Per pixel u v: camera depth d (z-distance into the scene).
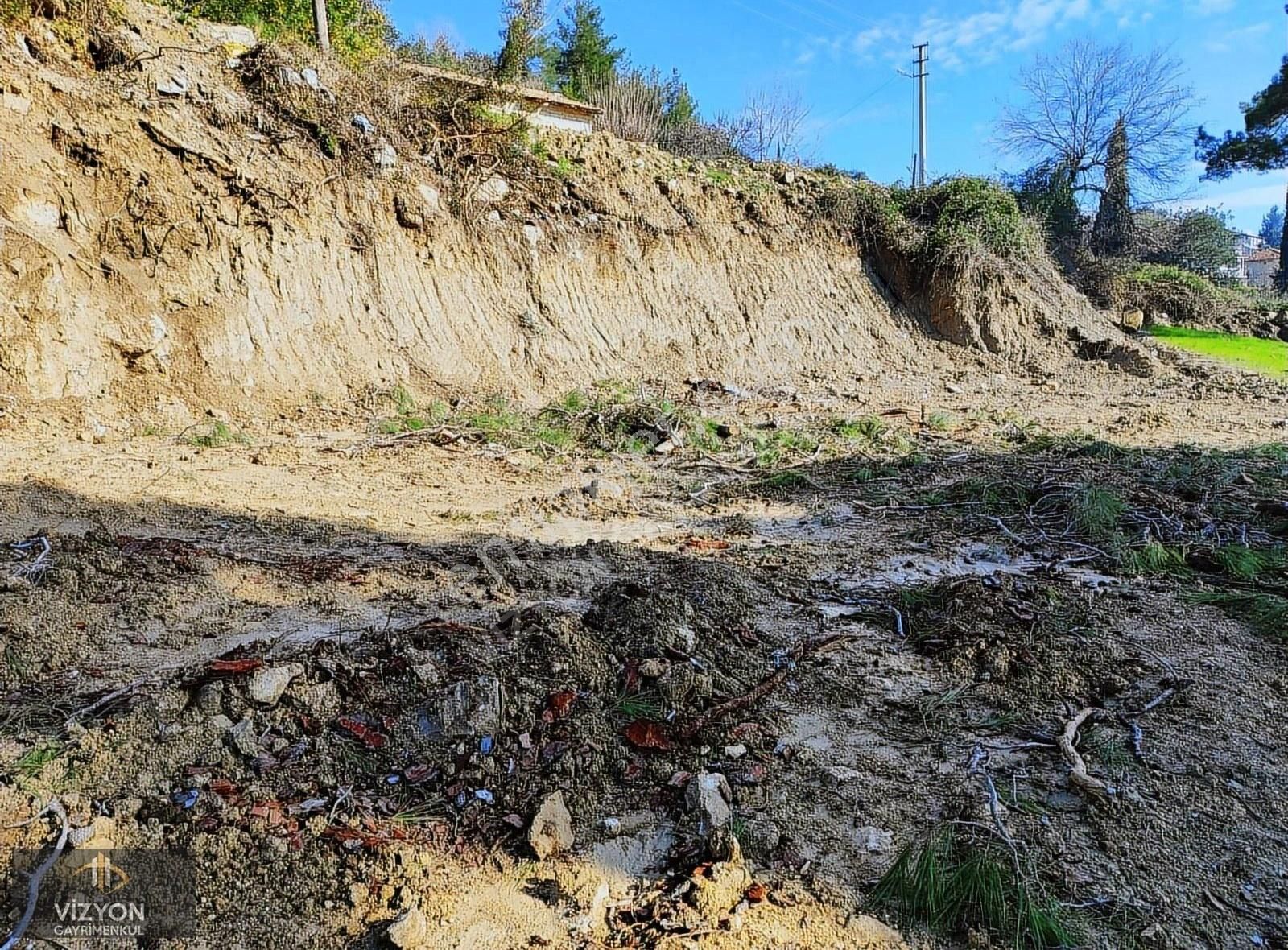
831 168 20.67
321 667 3.26
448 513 6.19
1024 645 4.15
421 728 3.06
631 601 3.95
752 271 16.06
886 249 18.38
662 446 9.21
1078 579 5.41
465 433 8.87
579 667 3.41
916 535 6.38
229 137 9.38
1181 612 4.87
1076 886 2.62
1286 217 30.02
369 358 10.02
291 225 9.65
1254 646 4.43
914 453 9.33
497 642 3.61
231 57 10.14
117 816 2.60
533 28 12.73
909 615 4.62
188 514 5.43
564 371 11.98
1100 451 9.08
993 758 3.33
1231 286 28.11
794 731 3.46
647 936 2.38
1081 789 3.08
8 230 7.20
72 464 6.24
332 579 4.45
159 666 3.37
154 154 8.57
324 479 6.84
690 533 6.26
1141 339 19.42
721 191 16.47
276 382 9.05
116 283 8.01
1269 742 3.50
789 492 7.65
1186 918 2.53
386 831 2.67
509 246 12.22
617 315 13.53
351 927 2.38
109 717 2.92
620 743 3.18
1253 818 3.01
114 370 7.87
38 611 3.54
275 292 9.35
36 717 2.96
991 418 11.80
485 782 2.91
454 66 14.35
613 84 21.38
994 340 17.84
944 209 18.75
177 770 2.78
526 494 7.04
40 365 7.30
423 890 2.50
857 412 12.19
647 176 15.31
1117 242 28.44
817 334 16.33
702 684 3.49
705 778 2.97
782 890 2.58
